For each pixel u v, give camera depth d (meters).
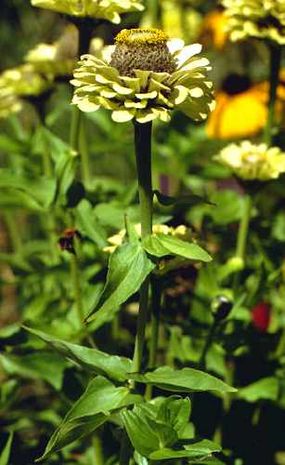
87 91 0.57
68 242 0.76
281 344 0.89
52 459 0.82
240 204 0.95
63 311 0.86
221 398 0.86
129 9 0.73
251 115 1.00
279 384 0.84
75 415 0.60
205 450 0.60
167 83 0.58
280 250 0.92
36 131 0.95
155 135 1.06
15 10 1.50
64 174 0.77
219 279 0.84
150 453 0.60
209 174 1.04
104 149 1.02
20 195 0.84
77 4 0.72
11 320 1.20
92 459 0.85
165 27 1.11
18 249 1.08
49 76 0.91
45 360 0.81
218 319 0.73
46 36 1.38
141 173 0.59
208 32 1.06
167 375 0.60
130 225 0.59
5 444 0.82
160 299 0.67
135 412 0.61
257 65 1.23
